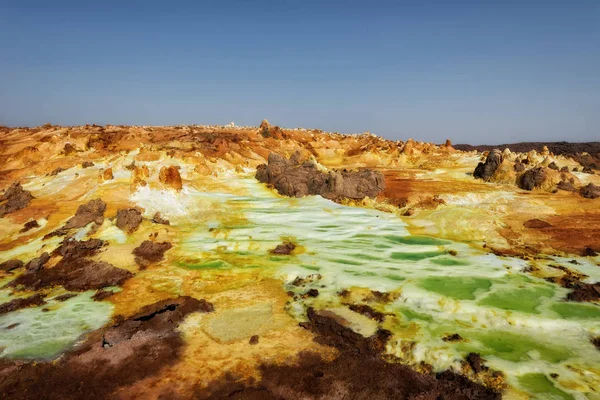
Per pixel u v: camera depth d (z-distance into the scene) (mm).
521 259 25297
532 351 15500
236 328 17328
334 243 28438
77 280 22625
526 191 40844
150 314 18812
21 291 21844
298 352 15547
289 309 19125
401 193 41594
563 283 21547
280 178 45281
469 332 16875
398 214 36375
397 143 91438
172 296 20562
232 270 23828
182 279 22688
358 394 12953
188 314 18469
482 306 18766
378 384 13562
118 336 16234
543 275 22750
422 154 72812
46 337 16766
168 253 26547
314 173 46844
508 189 42000
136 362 14594
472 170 54000
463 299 19500
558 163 57688
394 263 24500
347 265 24109
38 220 32062
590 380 13727
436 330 17000
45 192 39406
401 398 12898
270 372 14156
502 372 14070
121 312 19000
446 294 20047
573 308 18766
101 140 69000
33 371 14141
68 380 13648
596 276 22688
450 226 31719
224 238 29422
